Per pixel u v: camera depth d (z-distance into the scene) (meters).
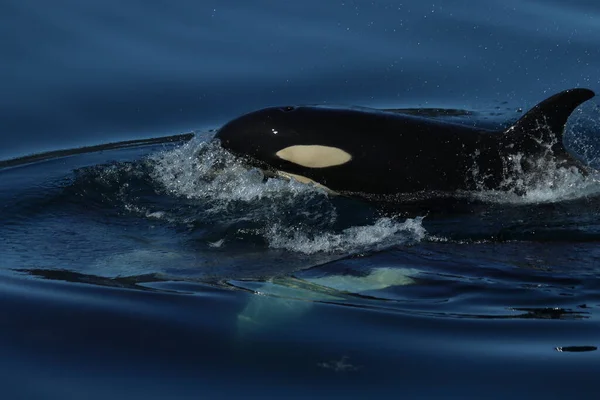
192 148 24.92
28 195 22.98
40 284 17.45
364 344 14.71
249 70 31.30
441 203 21.27
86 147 26.72
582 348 14.42
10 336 15.07
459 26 34.47
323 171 22.44
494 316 15.79
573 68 31.75
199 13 34.28
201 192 23.03
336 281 17.72
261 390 13.41
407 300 16.64
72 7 33.41
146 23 33.31
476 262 18.48
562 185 21.50
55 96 29.33
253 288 17.33
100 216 21.94
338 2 35.81
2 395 13.28
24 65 30.52
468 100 30.00
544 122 21.50
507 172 21.55
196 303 16.42
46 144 27.03
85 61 31.06
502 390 13.27
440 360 14.14
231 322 15.58
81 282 17.62
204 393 13.34
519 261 18.48
